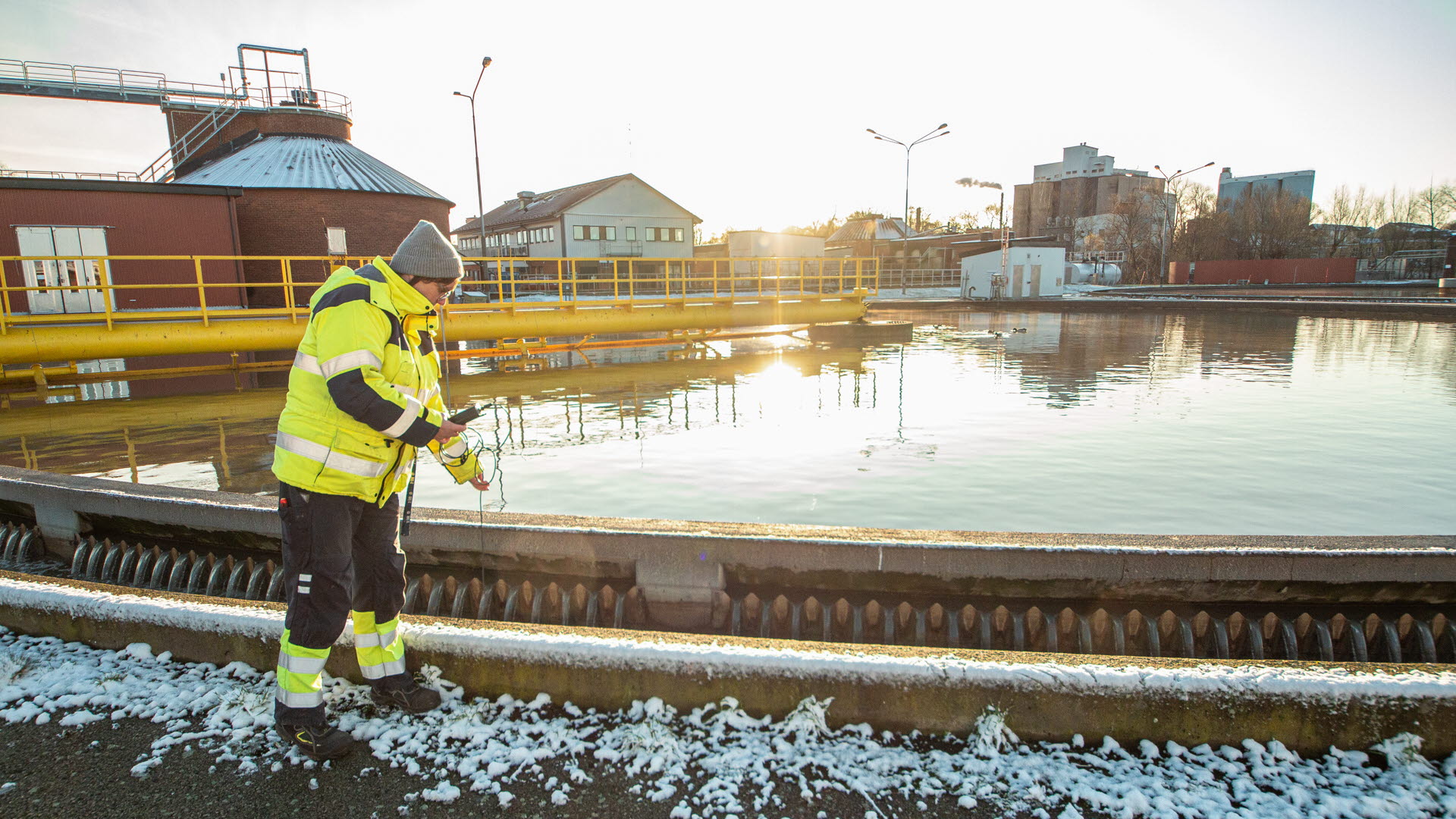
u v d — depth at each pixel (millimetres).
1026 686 2287
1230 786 2088
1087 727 2279
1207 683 2232
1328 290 51344
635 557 4062
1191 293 50844
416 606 4348
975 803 2035
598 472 7172
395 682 2467
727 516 5785
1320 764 2158
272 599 4676
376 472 2320
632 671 2445
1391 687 2168
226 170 33219
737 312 20031
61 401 12094
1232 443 8312
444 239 2389
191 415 10727
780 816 1988
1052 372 14336
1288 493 6410
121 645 2826
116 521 5207
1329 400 11062
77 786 2102
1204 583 3779
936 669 2322
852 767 2186
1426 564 3701
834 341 21609
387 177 36094
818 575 3973
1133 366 15312
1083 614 3869
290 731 2219
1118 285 72938
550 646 2488
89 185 22156
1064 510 5949
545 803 2049
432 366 2594
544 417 10250
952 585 3910
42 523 5434
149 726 2375
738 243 53688
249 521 4809
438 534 4293
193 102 35250
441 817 1996
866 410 10578
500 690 2539
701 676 2414
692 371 15539
